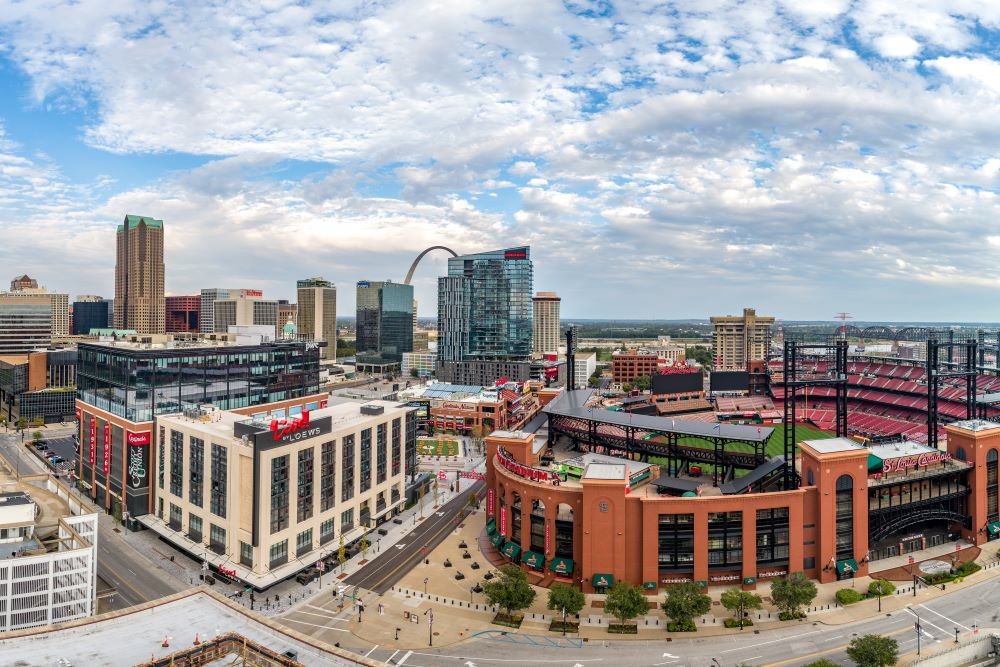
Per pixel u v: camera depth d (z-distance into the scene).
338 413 164.25
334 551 133.62
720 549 118.12
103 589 118.12
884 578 122.12
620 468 123.12
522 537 128.50
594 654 97.62
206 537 133.00
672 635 103.19
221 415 157.12
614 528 116.12
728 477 141.75
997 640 86.19
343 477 142.75
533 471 129.00
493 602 108.00
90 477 174.25
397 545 143.38
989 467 140.25
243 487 124.50
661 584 117.25
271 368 199.62
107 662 69.62
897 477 131.62
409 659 96.00
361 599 116.44
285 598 116.69
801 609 110.19
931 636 101.25
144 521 147.12
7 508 108.06
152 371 158.38
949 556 132.00
